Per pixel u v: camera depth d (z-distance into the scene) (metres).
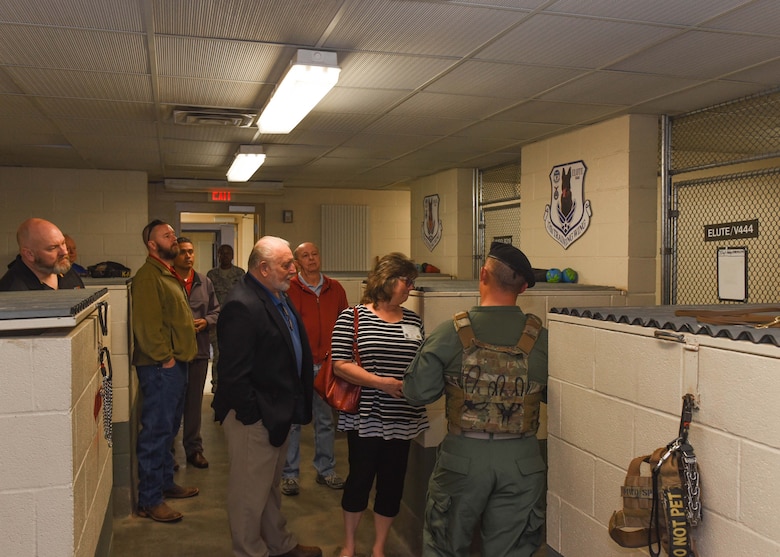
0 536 1.56
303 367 3.15
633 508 1.57
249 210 9.47
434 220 8.02
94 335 2.08
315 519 3.99
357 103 4.28
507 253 2.39
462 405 2.33
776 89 3.80
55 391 1.57
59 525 1.59
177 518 3.93
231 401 2.87
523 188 5.89
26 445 1.56
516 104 4.28
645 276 4.61
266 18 2.71
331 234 9.74
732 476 1.37
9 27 2.79
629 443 1.72
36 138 5.44
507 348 2.32
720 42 3.01
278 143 5.79
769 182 4.71
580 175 5.06
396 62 3.35
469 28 2.84
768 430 1.28
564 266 5.27
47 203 7.34
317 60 3.08
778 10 2.62
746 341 1.34
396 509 3.22
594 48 3.11
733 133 4.20
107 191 7.50
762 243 4.75
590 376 1.91
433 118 4.72
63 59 3.26
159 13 2.64
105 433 2.36
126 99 4.10
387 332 3.12
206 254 11.42
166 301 3.87
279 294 3.13
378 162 6.95
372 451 3.15
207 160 6.75
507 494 2.31
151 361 3.86
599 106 4.32
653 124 4.60
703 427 1.45
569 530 2.03
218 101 4.15
